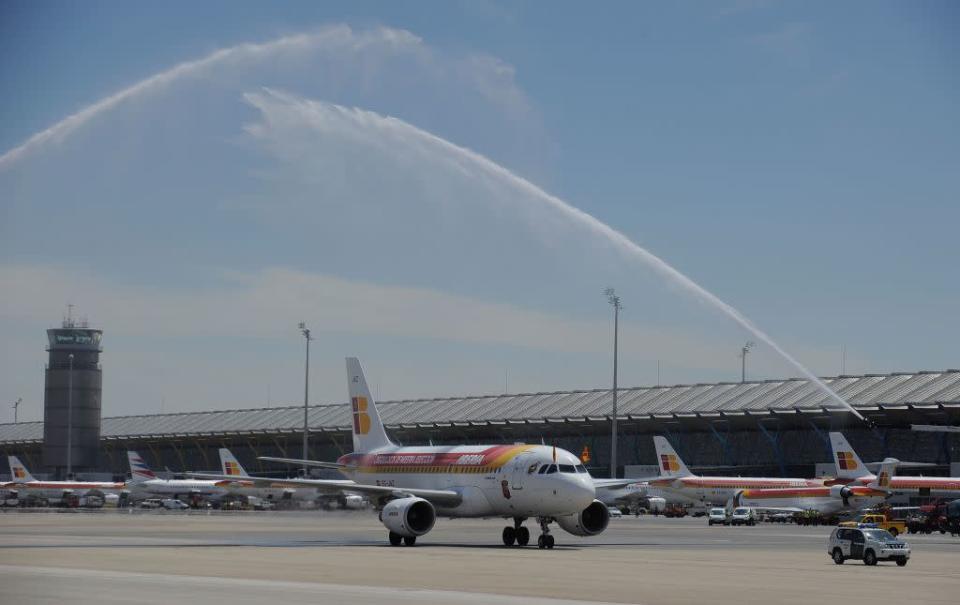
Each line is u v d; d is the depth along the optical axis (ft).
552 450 208.03
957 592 121.80
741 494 392.88
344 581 125.90
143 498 545.85
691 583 128.57
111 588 115.24
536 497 202.39
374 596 108.37
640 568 151.64
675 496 498.69
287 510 386.93
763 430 492.54
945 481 369.91
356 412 269.44
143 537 238.89
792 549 210.38
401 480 238.68
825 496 377.71
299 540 227.61
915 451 451.94
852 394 459.73
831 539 173.37
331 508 315.37
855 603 108.58
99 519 374.02
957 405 419.33
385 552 184.24
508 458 210.38
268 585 119.85
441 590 115.85
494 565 153.48
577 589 118.93
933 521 319.68
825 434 474.49
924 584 132.05
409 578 130.31
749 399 488.85
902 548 165.99
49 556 169.89
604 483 238.68
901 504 402.52
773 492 386.73
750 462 497.87
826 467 468.34
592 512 213.25
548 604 103.30
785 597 113.70
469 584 123.13
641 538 258.16
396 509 206.28
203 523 337.11
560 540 243.81
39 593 109.70
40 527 299.58
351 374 270.46
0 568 144.05
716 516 385.91
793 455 484.74
